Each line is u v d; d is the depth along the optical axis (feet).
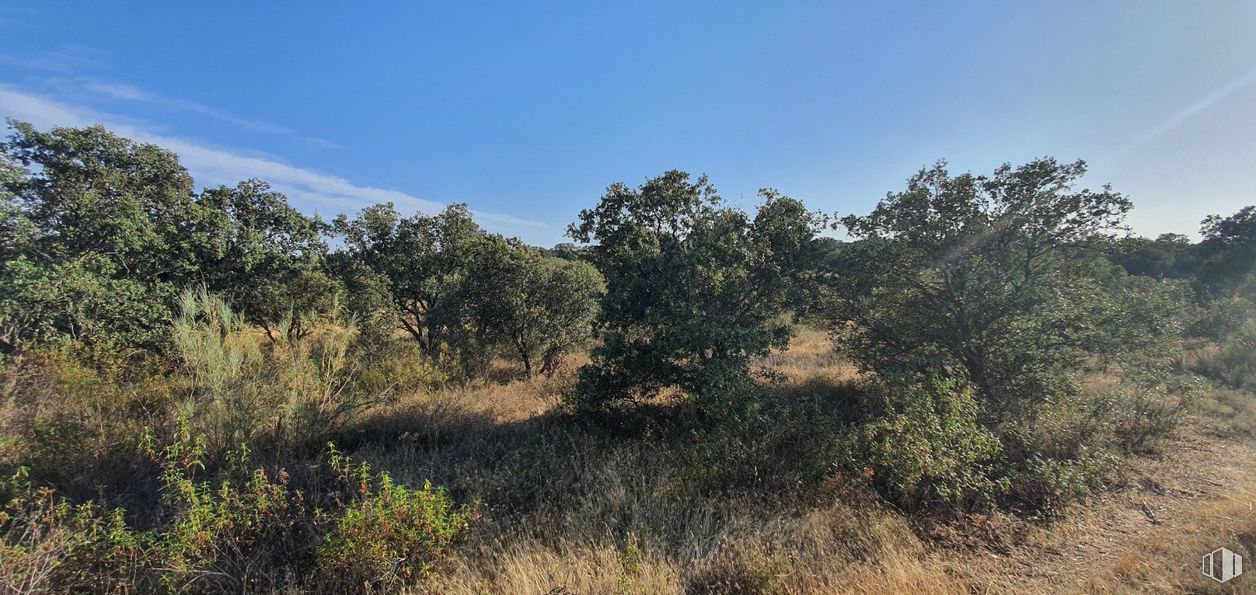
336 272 48.91
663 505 14.93
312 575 11.78
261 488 13.60
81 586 10.93
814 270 27.78
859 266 27.25
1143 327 23.25
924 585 11.27
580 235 26.84
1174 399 25.12
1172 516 14.85
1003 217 24.14
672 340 22.74
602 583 11.09
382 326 39.40
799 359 43.42
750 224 26.35
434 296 47.91
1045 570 12.38
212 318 20.93
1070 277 24.48
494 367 40.81
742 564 11.93
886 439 16.20
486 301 39.29
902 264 26.35
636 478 16.83
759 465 17.74
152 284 31.48
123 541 11.24
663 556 12.48
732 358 23.16
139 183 38.24
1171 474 18.08
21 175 31.17
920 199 24.39
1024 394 22.94
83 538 11.28
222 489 12.95
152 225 32.71
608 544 13.08
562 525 14.19
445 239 49.52
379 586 11.45
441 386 31.40
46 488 13.74
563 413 25.16
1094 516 15.05
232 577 11.48
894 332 27.58
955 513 15.15
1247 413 24.99
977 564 12.72
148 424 17.95
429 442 21.86
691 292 24.29
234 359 19.76
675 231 25.98
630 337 25.82
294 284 43.86
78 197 32.07
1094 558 12.80
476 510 14.17
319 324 29.12
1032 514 15.33
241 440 17.98
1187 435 22.22
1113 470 17.84
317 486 15.98
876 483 16.58
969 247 24.86
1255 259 60.23
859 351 28.55
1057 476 16.05
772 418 20.95
